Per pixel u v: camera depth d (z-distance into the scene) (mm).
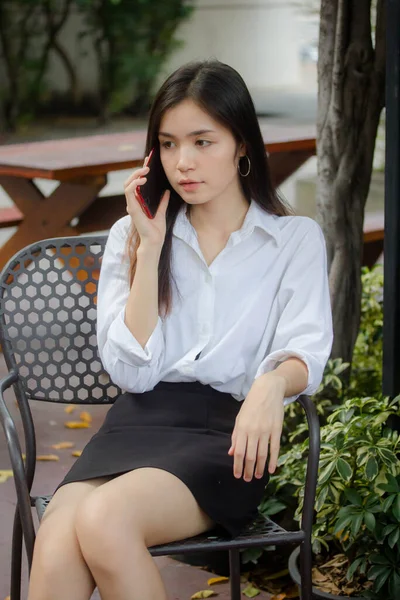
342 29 3443
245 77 18609
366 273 4367
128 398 2602
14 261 2826
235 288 2561
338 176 3584
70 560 2146
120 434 2496
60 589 2133
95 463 2387
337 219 3613
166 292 2555
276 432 2244
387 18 2846
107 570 2105
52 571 2133
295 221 2598
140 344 2482
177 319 2580
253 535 2338
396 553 2818
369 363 3996
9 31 16188
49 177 5461
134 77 16781
